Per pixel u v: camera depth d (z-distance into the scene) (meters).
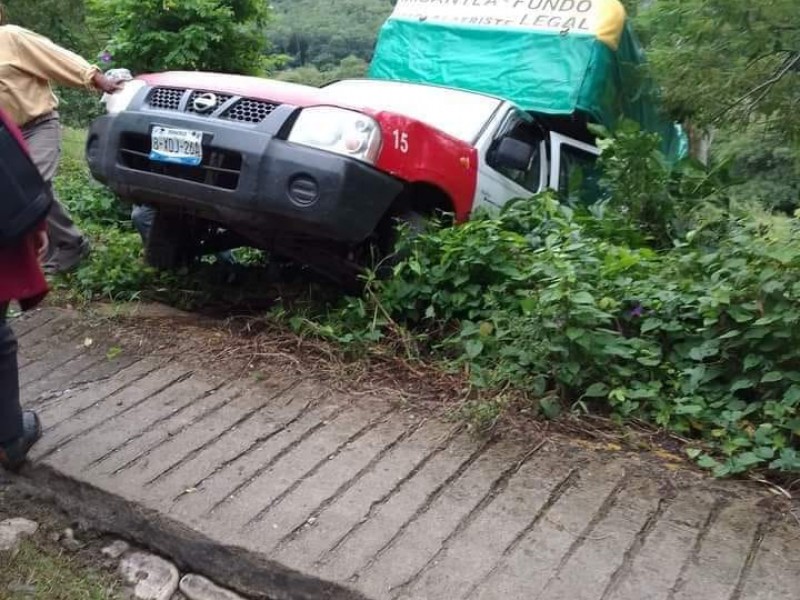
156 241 5.11
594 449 3.38
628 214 5.63
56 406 3.70
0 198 2.79
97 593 2.83
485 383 3.74
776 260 3.59
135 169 4.43
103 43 11.55
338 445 3.40
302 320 4.26
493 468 3.25
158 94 4.53
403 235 4.37
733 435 3.40
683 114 9.46
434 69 7.83
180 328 4.43
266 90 4.37
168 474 3.24
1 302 3.00
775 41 9.19
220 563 2.91
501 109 6.11
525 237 4.68
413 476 3.21
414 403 3.71
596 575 2.74
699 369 3.65
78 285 4.99
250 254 5.87
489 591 2.69
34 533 3.10
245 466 3.28
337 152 4.07
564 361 3.68
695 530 2.93
